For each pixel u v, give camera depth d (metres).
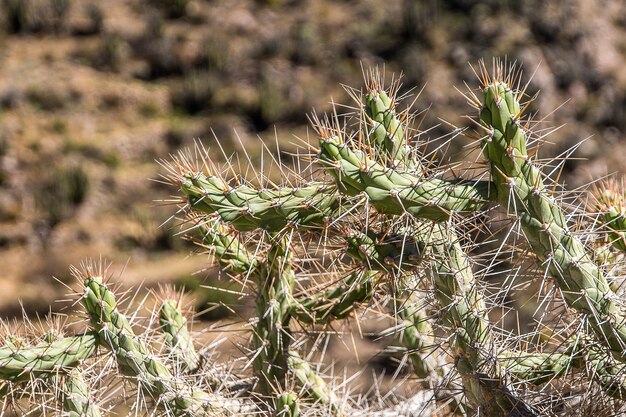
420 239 3.29
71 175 29.70
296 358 3.96
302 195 3.27
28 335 3.70
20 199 29.58
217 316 13.31
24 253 27.33
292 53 35.88
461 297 3.27
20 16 37.75
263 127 32.31
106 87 34.72
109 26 38.00
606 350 3.11
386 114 3.42
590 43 33.53
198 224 3.38
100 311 3.51
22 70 35.38
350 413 4.11
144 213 28.09
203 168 3.51
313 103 32.53
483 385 3.31
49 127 32.88
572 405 3.44
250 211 3.26
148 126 33.09
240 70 35.38
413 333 4.07
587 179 26.61
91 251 26.88
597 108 30.33
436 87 30.72
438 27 34.75
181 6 38.66
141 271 24.67
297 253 3.93
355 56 34.94
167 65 36.06
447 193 3.02
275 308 3.87
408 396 4.50
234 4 39.09
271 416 3.71
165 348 3.95
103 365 3.67
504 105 2.99
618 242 3.46
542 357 3.45
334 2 38.84
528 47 32.91
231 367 4.03
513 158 2.97
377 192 3.02
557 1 35.25
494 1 35.12
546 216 3.00
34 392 3.45
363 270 3.40
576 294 3.02
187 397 3.61
